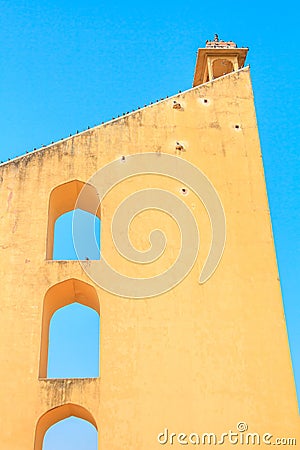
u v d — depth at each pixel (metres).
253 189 21.11
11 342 17.59
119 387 17.27
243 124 22.55
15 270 18.73
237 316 18.73
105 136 21.47
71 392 17.05
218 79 23.56
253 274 19.52
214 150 21.77
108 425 16.69
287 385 17.80
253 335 18.47
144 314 18.45
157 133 21.81
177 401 17.23
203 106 22.77
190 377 17.64
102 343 17.89
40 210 19.81
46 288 18.50
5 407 16.67
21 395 16.88
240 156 21.75
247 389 17.64
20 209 19.80
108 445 16.44
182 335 18.25
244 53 25.52
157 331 18.23
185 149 21.59
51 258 20.20
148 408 17.05
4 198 19.97
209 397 17.41
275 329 18.62
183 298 18.86
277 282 19.44
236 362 18.02
